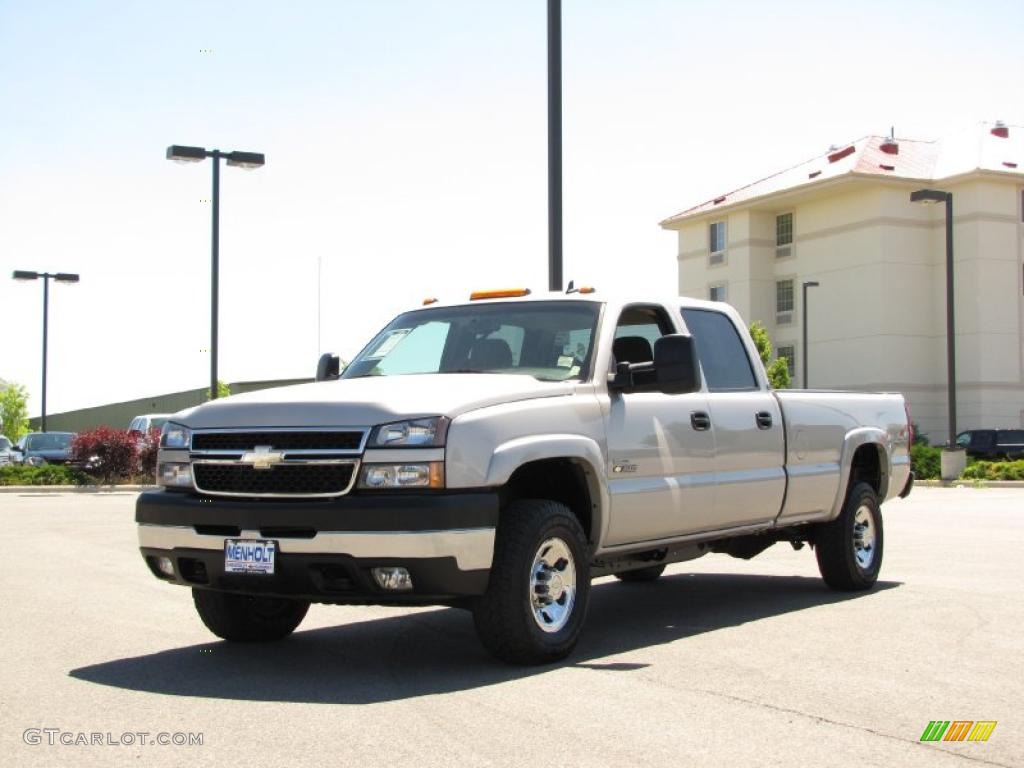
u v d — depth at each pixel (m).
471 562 6.17
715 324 8.73
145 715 5.53
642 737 5.11
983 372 49.72
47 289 39.75
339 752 4.89
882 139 54.53
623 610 8.91
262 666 6.70
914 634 7.64
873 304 51.44
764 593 9.79
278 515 6.23
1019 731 5.24
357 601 6.30
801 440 9.03
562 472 7.18
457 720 5.40
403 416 6.26
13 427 76.31
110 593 9.62
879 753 4.90
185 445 6.79
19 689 6.08
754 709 5.62
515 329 7.75
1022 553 12.47
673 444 7.72
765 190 56.69
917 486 30.62
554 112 12.57
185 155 25.31
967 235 50.25
